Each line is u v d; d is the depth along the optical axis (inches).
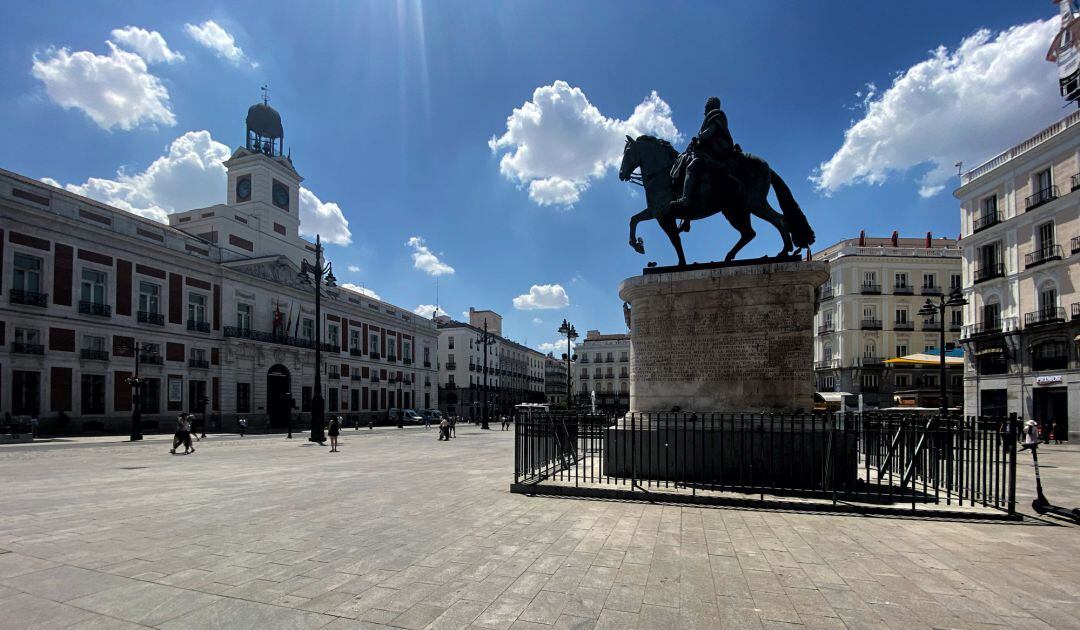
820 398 845.2
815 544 223.0
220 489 378.0
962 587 176.9
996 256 1317.7
